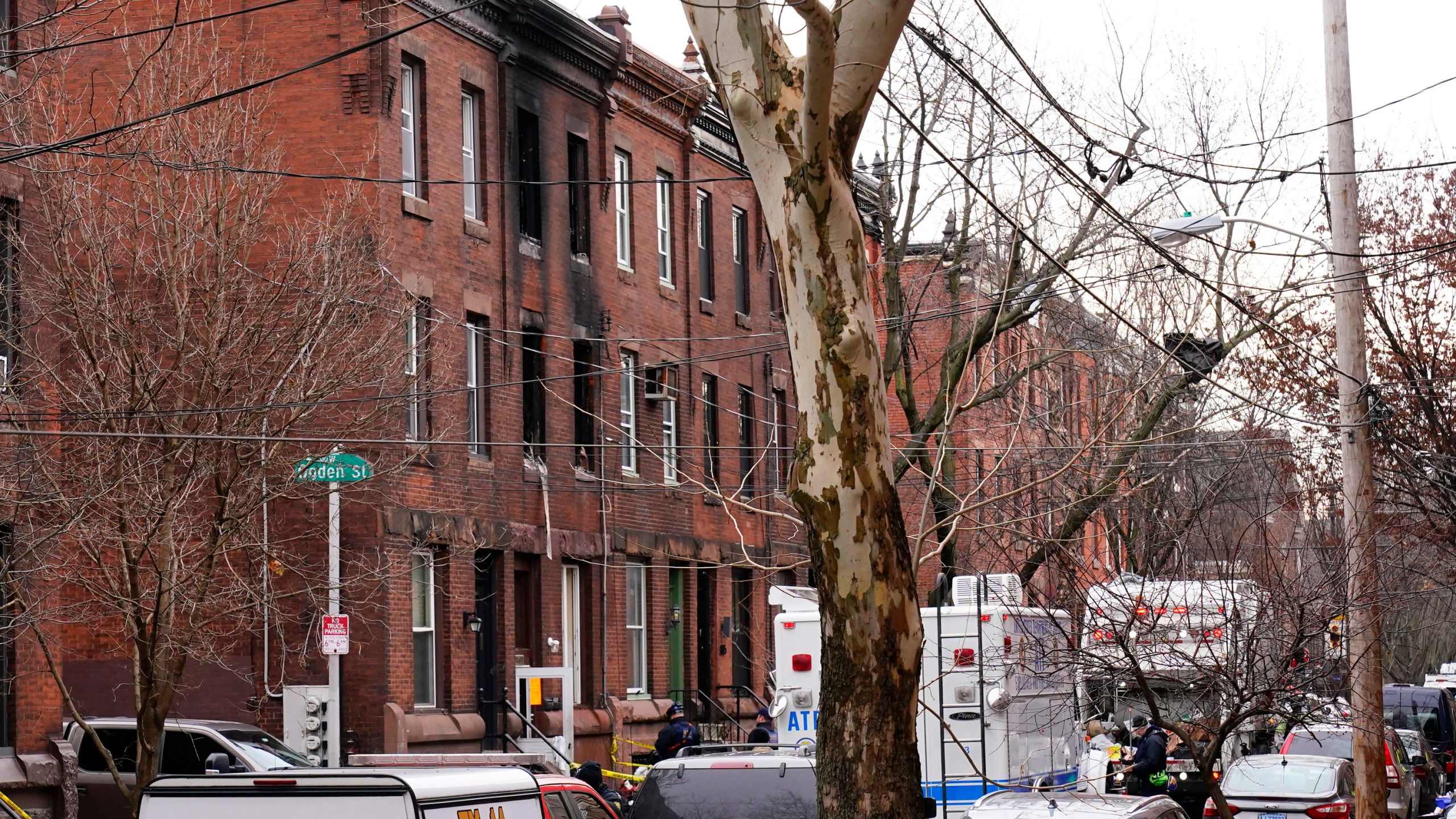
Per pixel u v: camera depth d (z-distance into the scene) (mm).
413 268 37781
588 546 44938
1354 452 29906
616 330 47094
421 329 37625
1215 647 30672
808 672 29625
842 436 15719
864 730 15508
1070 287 43312
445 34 39781
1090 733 37281
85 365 26281
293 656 35031
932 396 67000
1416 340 45594
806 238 15891
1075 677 26984
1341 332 30328
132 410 24859
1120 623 27344
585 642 45500
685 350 51375
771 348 50719
